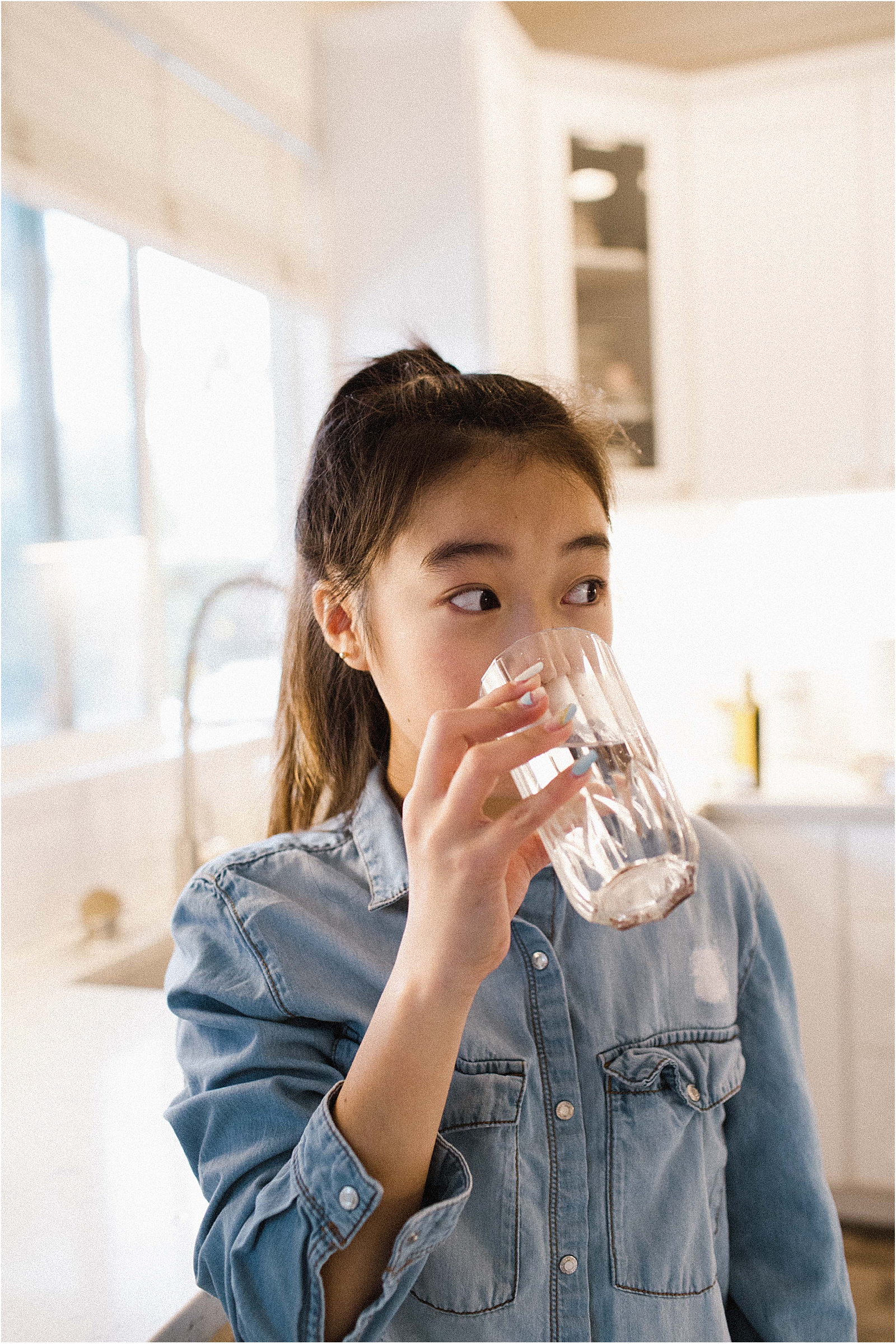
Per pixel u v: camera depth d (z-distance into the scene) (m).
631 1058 0.69
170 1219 0.80
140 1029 1.25
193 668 1.81
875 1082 2.40
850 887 2.40
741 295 2.74
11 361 1.83
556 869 0.54
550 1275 0.65
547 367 2.68
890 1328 2.02
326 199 2.54
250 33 2.29
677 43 2.86
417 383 0.69
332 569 0.72
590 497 0.66
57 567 1.92
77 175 1.83
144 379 2.12
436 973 0.51
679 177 2.75
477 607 0.62
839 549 2.97
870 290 2.64
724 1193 0.76
